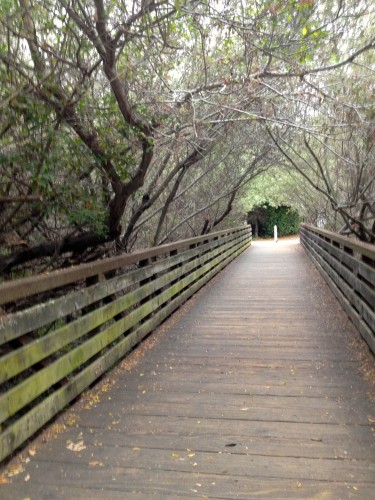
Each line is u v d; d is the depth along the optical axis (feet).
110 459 9.86
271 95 21.18
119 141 18.71
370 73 21.91
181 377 14.71
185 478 9.13
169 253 24.08
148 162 19.10
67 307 12.41
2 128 14.47
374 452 9.93
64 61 14.89
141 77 20.40
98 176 19.67
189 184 34.40
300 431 10.94
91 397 13.17
